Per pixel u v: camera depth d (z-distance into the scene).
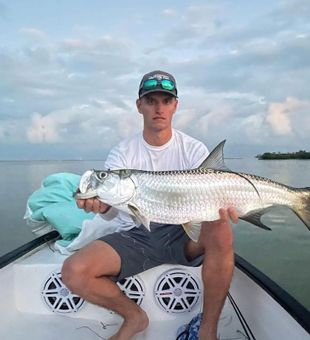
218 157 2.37
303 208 2.44
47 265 2.82
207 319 2.24
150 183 2.33
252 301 2.62
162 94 2.88
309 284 5.33
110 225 3.08
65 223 3.48
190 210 2.33
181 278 2.73
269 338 2.33
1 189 13.19
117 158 3.11
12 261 2.83
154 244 2.62
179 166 3.05
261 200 2.38
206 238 2.38
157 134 3.00
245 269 2.78
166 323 2.67
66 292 2.77
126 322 2.40
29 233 6.86
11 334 2.53
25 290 2.81
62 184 3.94
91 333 2.57
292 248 6.82
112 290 2.41
